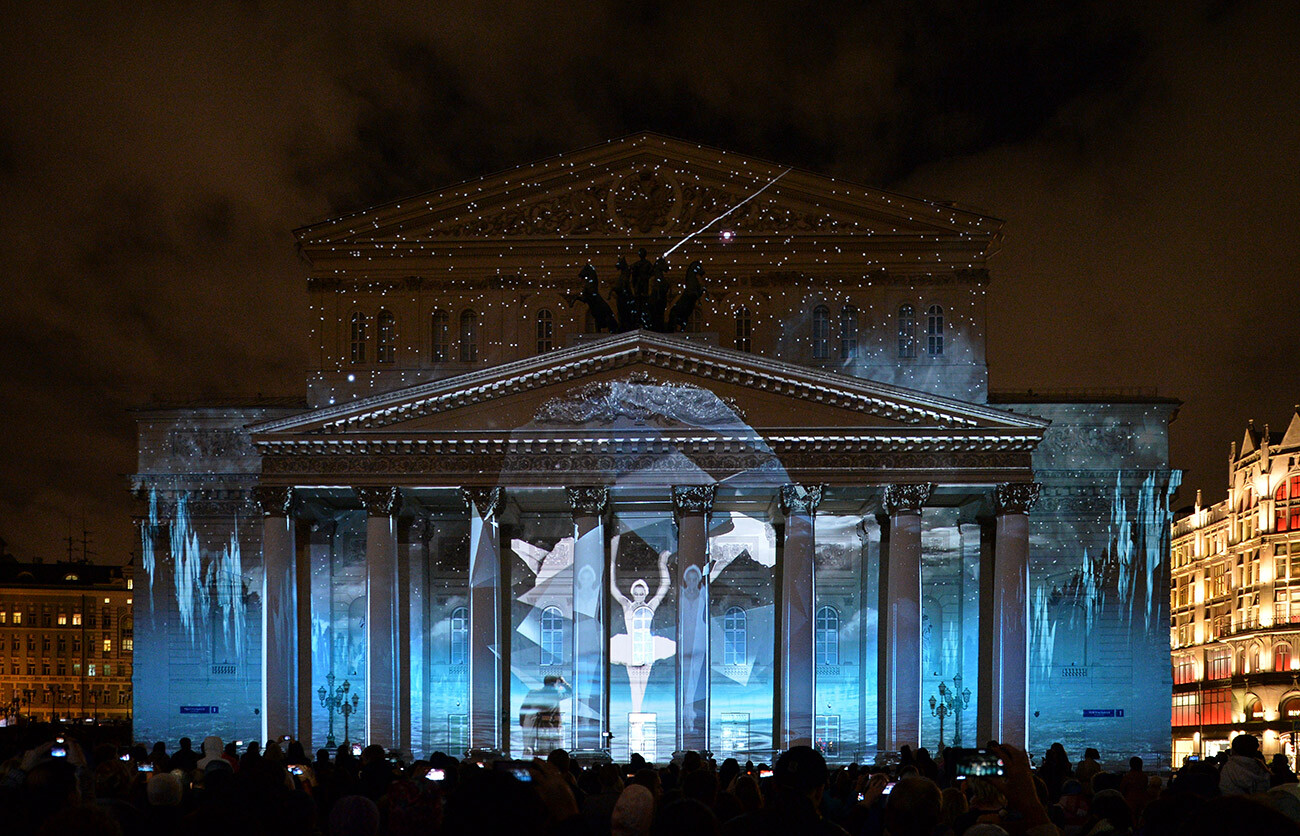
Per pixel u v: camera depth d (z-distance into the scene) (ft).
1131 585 251.19
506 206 253.03
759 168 250.78
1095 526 252.62
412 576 247.50
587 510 220.84
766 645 256.32
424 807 49.08
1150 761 247.70
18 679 572.92
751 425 220.23
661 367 221.25
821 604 255.29
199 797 69.21
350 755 127.54
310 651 236.02
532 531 257.75
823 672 254.27
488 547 220.64
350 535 254.27
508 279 251.60
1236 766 74.54
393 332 252.83
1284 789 62.54
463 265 252.83
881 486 220.84
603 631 224.94
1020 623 216.54
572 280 250.78
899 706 216.13
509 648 243.40
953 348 248.73
